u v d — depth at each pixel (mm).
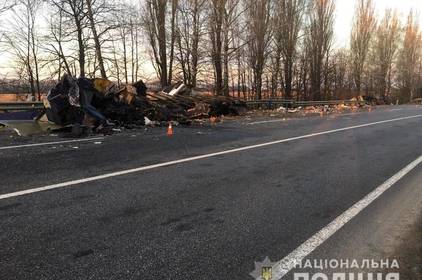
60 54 27406
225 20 31766
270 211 5465
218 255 4086
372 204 5934
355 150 10516
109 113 14836
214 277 3637
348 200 6078
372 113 26766
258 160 8883
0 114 13516
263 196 6145
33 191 6051
